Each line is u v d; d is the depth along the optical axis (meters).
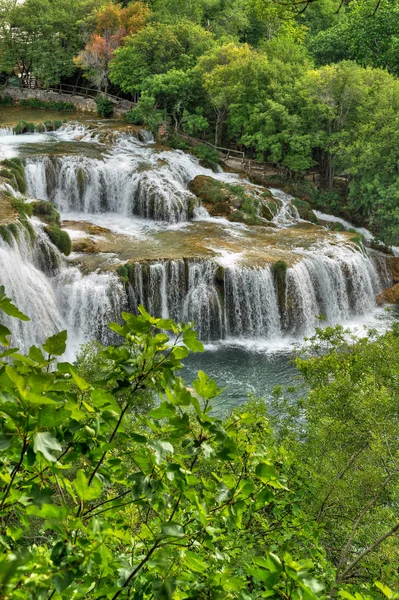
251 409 13.23
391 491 10.12
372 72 48.00
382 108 44.56
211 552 4.10
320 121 46.19
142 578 3.44
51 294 30.05
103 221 40.03
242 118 47.62
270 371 28.77
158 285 32.34
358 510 10.04
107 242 35.50
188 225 39.88
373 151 41.56
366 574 8.98
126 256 33.25
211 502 3.85
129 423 7.73
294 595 2.93
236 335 33.28
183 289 32.88
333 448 10.89
